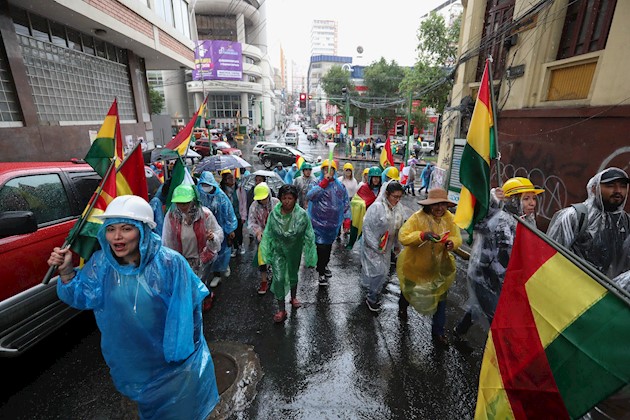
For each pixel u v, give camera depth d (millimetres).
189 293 1831
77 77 9336
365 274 3939
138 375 1896
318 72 77375
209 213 3715
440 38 19984
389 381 2988
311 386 2914
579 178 5965
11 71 6973
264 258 3656
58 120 8586
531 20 7148
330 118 48219
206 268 3885
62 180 3529
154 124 14039
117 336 1801
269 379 2984
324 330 3730
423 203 3217
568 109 6129
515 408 1580
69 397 2748
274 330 3721
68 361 3180
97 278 1793
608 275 2834
